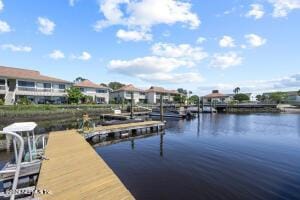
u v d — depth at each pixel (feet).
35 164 29.27
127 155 47.14
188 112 142.51
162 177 33.99
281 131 84.53
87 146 39.91
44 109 103.14
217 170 37.35
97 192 21.07
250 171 36.81
